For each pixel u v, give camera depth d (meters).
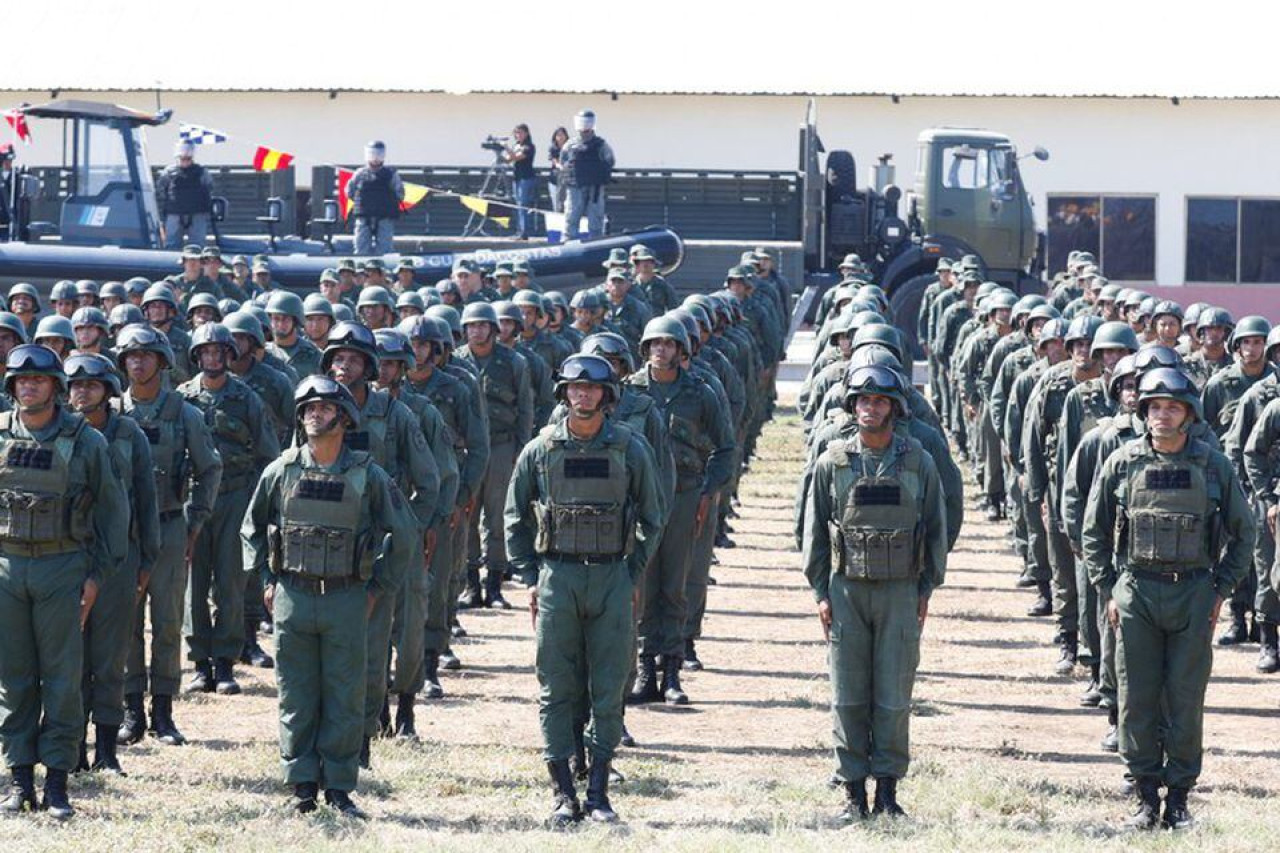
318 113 144.88
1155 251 150.62
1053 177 150.12
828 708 37.78
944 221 109.44
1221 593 27.97
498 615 47.31
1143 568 27.92
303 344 44.12
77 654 28.06
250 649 41.09
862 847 26.34
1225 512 27.83
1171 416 27.66
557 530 27.97
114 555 28.39
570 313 62.59
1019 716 37.38
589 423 28.17
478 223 99.94
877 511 27.72
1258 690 39.94
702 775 31.88
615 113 146.25
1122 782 31.42
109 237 83.50
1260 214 150.50
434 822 28.09
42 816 27.62
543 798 29.80
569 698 28.31
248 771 31.28
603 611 28.17
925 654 43.69
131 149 84.00
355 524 27.36
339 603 27.50
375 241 88.62
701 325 47.59
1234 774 32.59
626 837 27.02
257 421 37.44
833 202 108.50
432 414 34.16
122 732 33.34
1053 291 95.50
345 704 27.83
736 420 48.06
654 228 93.31
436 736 34.72
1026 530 51.69
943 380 82.06
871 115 147.75
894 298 107.75
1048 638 45.91
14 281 81.19
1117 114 149.75
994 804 29.84
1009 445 47.75
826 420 36.03
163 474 32.91
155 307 48.25
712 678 40.72
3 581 27.72
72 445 27.92
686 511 37.22
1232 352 44.31
